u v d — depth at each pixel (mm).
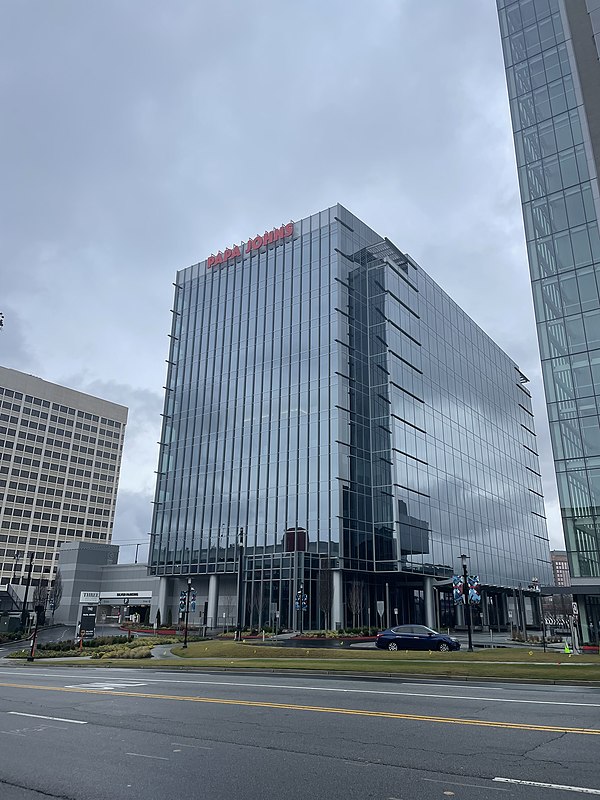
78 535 153250
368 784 7113
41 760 8438
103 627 72938
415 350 70000
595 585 32188
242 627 56625
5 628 61406
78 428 158750
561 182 38969
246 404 68500
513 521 92188
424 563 61969
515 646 39094
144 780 7383
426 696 14430
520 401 108250
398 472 60688
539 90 41812
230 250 77625
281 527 60062
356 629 51438
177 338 79938
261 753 8688
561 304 37062
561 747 8836
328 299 64812
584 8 41031
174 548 69625
